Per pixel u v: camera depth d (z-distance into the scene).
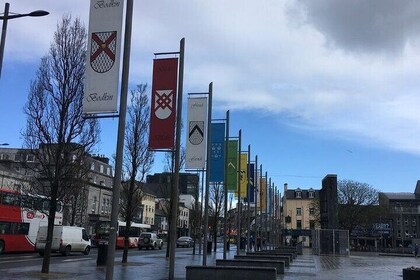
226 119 24.67
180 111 15.84
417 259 49.31
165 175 36.03
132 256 34.62
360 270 25.75
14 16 17.45
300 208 114.38
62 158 17.95
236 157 25.88
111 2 11.47
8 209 33.75
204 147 18.19
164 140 14.55
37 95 17.91
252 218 60.84
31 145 18.03
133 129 24.98
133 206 28.00
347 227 83.75
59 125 17.88
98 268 21.11
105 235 52.94
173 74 14.84
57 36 18.16
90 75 11.32
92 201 73.06
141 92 25.23
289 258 27.11
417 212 109.56
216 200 44.56
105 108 11.09
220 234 92.88
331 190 50.84
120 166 10.68
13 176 50.94
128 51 11.13
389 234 96.88
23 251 35.97
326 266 27.86
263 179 46.72
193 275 15.23
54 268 20.72
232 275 15.02
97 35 11.41
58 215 38.56
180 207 110.62
